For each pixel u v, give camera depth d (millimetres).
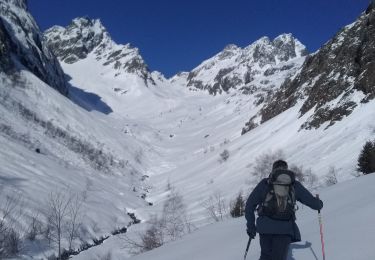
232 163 47781
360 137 31203
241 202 20906
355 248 5633
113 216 31203
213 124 117812
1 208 21984
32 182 30078
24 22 93125
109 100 182750
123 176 55812
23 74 66250
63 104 68625
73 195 31391
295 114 51688
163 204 36156
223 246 8234
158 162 75875
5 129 42656
